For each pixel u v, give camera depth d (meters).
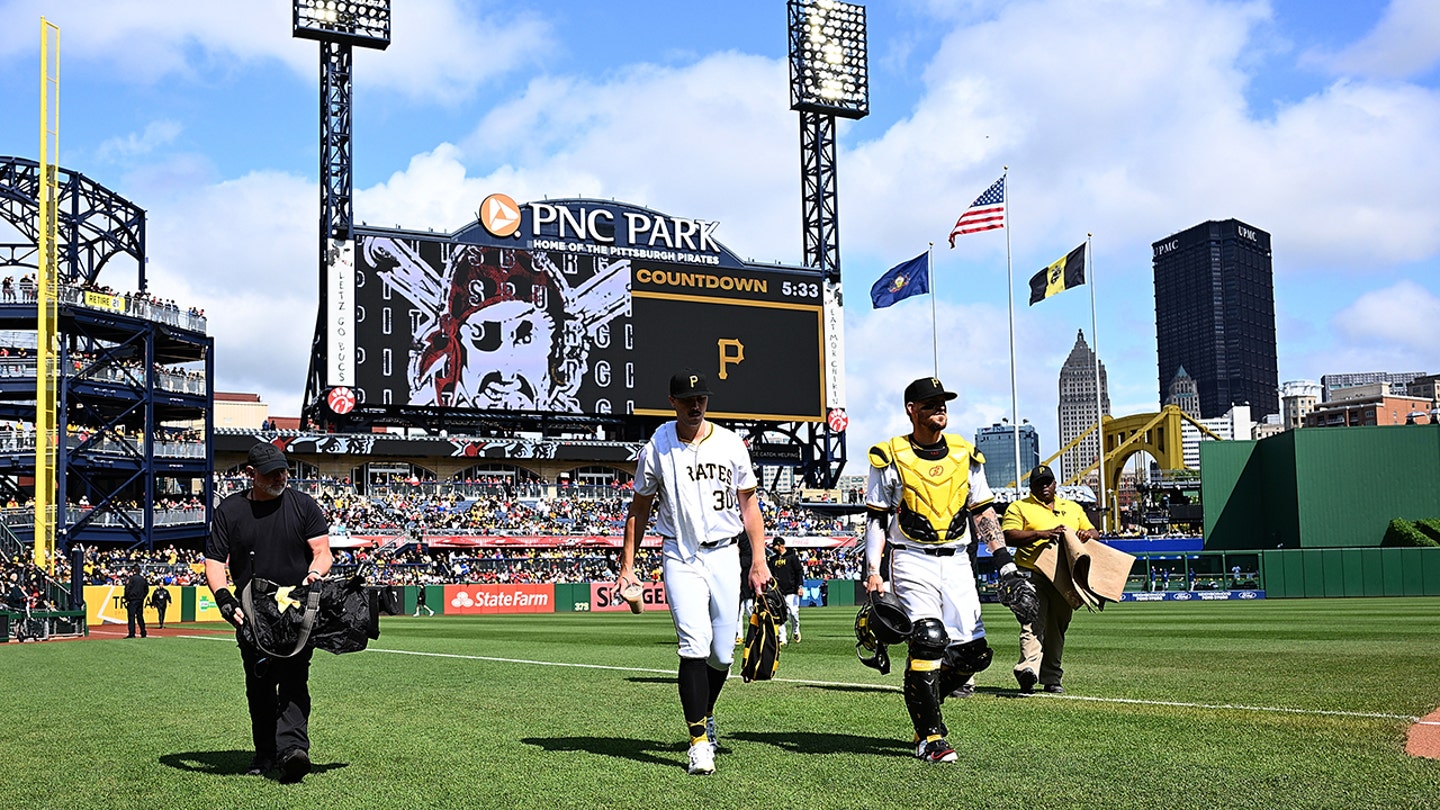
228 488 59.69
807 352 67.06
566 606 50.91
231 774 6.84
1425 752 6.92
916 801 5.73
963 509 7.44
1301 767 6.45
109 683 13.37
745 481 7.21
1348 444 73.12
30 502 52.72
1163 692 10.48
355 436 61.81
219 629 36.22
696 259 66.56
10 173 52.38
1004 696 10.36
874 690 10.97
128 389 51.91
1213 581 53.94
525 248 62.75
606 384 63.22
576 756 7.21
